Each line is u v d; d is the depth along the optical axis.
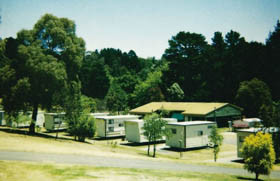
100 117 41.28
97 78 104.50
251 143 18.08
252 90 57.62
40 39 34.31
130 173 14.34
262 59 67.06
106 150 26.61
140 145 35.38
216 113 50.94
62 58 34.34
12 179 10.73
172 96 72.94
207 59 76.31
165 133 27.78
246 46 72.75
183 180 13.59
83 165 15.65
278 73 63.53
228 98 71.06
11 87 32.12
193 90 79.12
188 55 79.62
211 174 17.53
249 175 19.52
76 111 34.31
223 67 72.75
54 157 17.45
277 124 25.69
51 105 34.50
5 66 33.25
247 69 68.94
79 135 33.88
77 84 35.28
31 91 32.34
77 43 35.91
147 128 27.36
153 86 79.38
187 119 52.97
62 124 44.78
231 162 25.92
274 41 69.12
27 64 31.23
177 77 79.19
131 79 100.69
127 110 65.12
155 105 61.09
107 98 76.81
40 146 21.91
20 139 25.22
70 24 36.03
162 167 18.48
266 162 17.47
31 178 11.27
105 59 153.25
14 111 33.41
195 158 27.97
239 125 46.50
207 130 34.59
